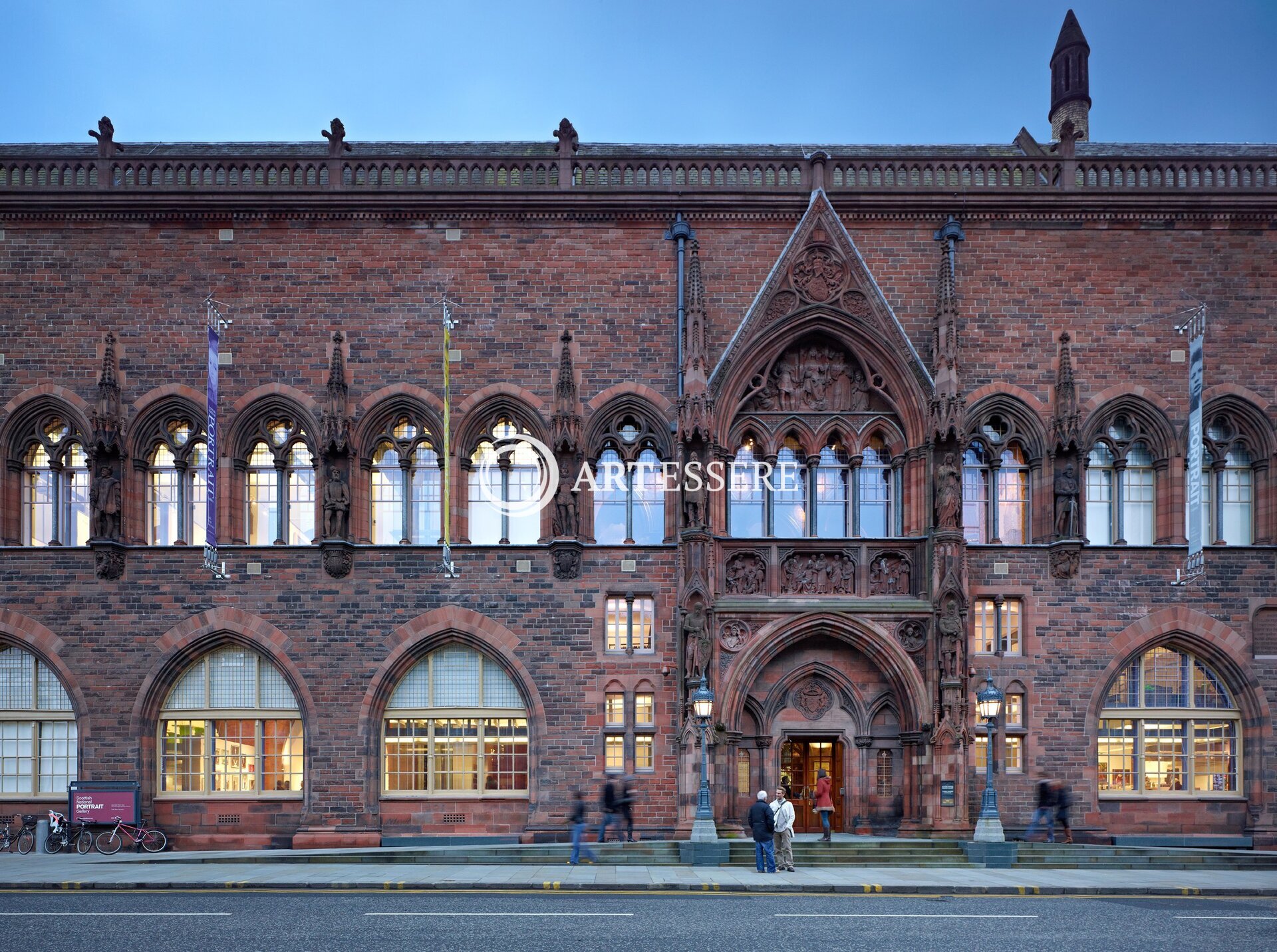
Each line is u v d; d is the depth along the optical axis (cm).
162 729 2911
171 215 2998
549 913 1791
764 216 3022
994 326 2991
